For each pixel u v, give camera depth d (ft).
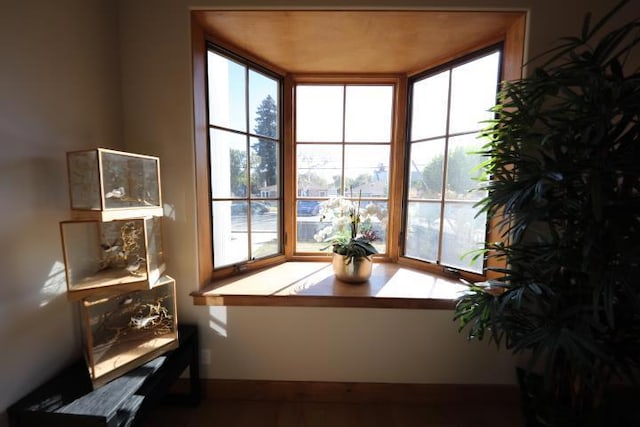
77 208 3.38
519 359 4.84
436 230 5.77
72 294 3.32
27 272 3.25
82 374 3.58
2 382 3.02
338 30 4.70
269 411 4.86
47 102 3.43
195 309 4.90
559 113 3.27
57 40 3.54
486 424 4.63
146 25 4.45
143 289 3.69
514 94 3.54
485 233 4.98
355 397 5.05
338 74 6.15
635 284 2.64
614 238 2.82
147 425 4.57
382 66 5.85
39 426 3.03
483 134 3.98
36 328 3.34
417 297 4.77
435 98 5.66
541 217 3.29
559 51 4.22
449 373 4.98
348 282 5.28
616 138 2.97
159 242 4.39
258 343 4.97
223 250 5.48
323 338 4.96
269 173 6.19
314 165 6.48
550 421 3.69
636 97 2.71
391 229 6.48
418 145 6.01
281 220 6.50
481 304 3.64
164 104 4.56
